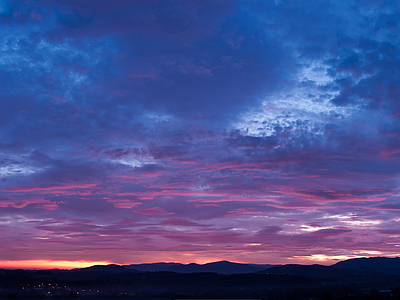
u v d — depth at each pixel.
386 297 157.88
